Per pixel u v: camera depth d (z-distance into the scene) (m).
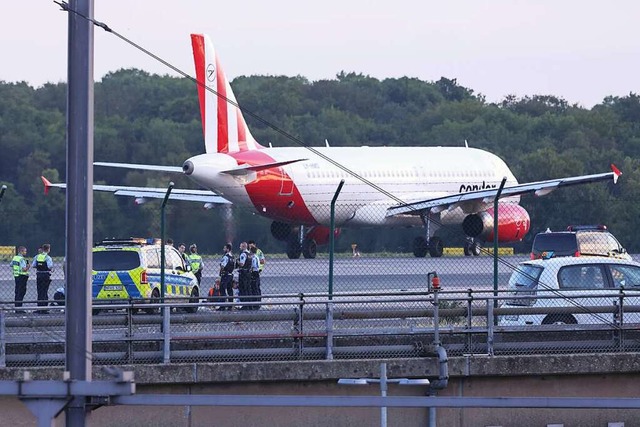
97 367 72.38
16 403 69.69
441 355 74.31
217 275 169.62
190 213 193.25
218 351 76.00
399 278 141.00
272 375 72.69
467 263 178.12
